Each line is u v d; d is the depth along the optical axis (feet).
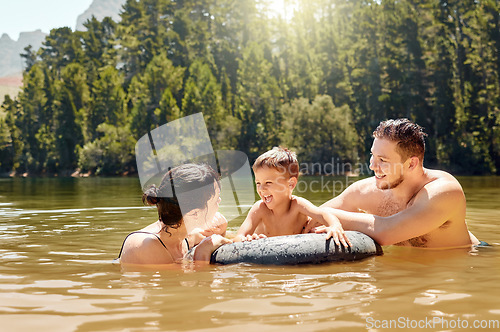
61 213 22.39
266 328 5.52
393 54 175.52
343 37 209.97
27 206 27.91
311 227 11.79
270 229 11.87
